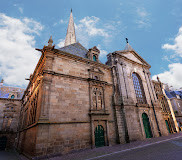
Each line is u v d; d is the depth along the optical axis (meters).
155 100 23.89
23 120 21.45
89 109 14.50
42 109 11.27
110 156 9.34
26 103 21.69
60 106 12.49
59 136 11.35
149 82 25.39
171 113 28.78
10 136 27.58
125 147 12.62
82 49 21.03
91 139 13.25
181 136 18.38
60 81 13.52
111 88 18.42
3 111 28.88
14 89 34.94
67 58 15.25
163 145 12.09
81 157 9.60
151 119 20.83
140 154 9.14
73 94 13.90
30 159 9.92
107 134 14.87
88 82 15.88
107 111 16.09
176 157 7.54
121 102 17.95
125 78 20.41
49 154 10.24
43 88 12.09
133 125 17.47
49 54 13.91
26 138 14.34
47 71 12.80
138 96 21.92
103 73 18.03
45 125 10.87
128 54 24.17
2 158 14.07
